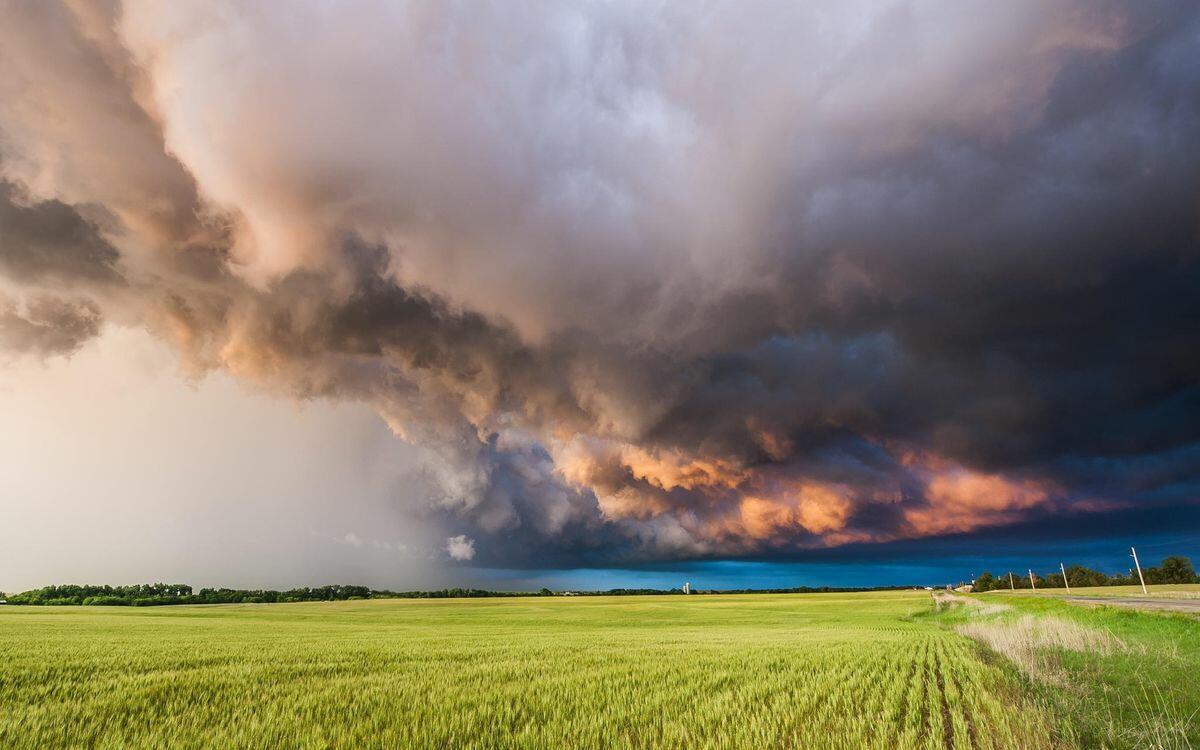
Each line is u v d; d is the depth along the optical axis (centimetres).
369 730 1167
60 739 1114
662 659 2359
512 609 10806
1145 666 1791
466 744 1078
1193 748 991
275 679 1822
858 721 1202
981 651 2644
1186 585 11688
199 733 1160
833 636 3816
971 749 1027
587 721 1234
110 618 6512
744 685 1675
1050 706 1320
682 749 1049
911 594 17200
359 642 3297
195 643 3086
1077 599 5972
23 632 3928
